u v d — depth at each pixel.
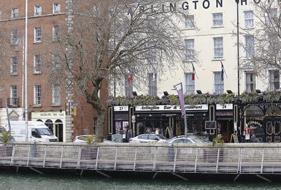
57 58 39.94
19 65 62.59
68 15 50.19
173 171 33.56
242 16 53.03
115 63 38.69
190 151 33.34
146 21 38.44
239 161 32.16
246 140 49.88
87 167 36.12
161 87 55.91
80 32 38.34
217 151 32.66
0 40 52.97
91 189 32.59
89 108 60.59
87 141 36.75
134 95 56.41
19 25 63.34
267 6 48.62
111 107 57.31
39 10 62.06
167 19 40.28
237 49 51.16
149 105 55.56
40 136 49.31
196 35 54.91
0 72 53.72
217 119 52.97
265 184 32.28
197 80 54.72
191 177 34.03
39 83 61.03
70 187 33.47
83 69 38.03
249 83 52.78
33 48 61.50
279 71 41.47
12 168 39.72
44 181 36.09
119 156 35.28
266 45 44.81
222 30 54.00
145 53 38.84
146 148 34.53
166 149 33.97
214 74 54.28
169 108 54.78
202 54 54.62
